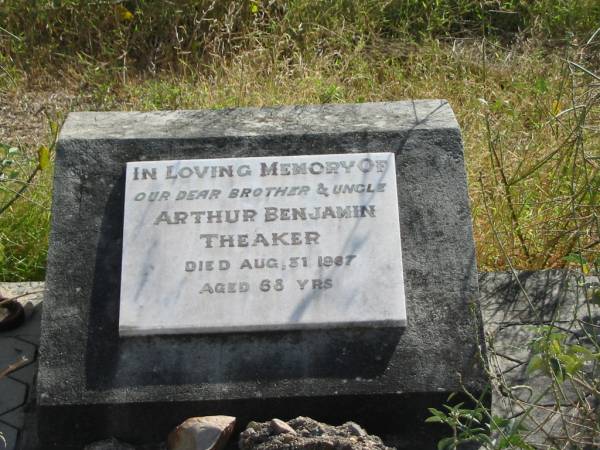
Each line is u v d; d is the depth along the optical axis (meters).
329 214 3.07
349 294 2.96
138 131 3.28
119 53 5.52
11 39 5.51
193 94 5.02
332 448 2.72
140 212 3.07
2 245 3.92
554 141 4.50
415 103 3.43
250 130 3.28
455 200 3.17
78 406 2.85
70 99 5.25
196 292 2.96
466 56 5.48
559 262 3.85
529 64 5.35
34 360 3.34
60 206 3.13
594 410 2.91
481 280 3.58
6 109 5.18
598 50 5.38
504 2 6.03
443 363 2.92
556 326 3.31
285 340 2.93
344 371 2.90
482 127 4.75
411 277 3.05
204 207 3.08
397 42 5.70
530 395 2.97
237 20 5.60
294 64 5.34
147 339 2.93
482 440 2.72
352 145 3.24
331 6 5.76
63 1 5.55
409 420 2.92
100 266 3.05
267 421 2.88
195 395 2.86
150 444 2.93
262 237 3.04
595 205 3.82
